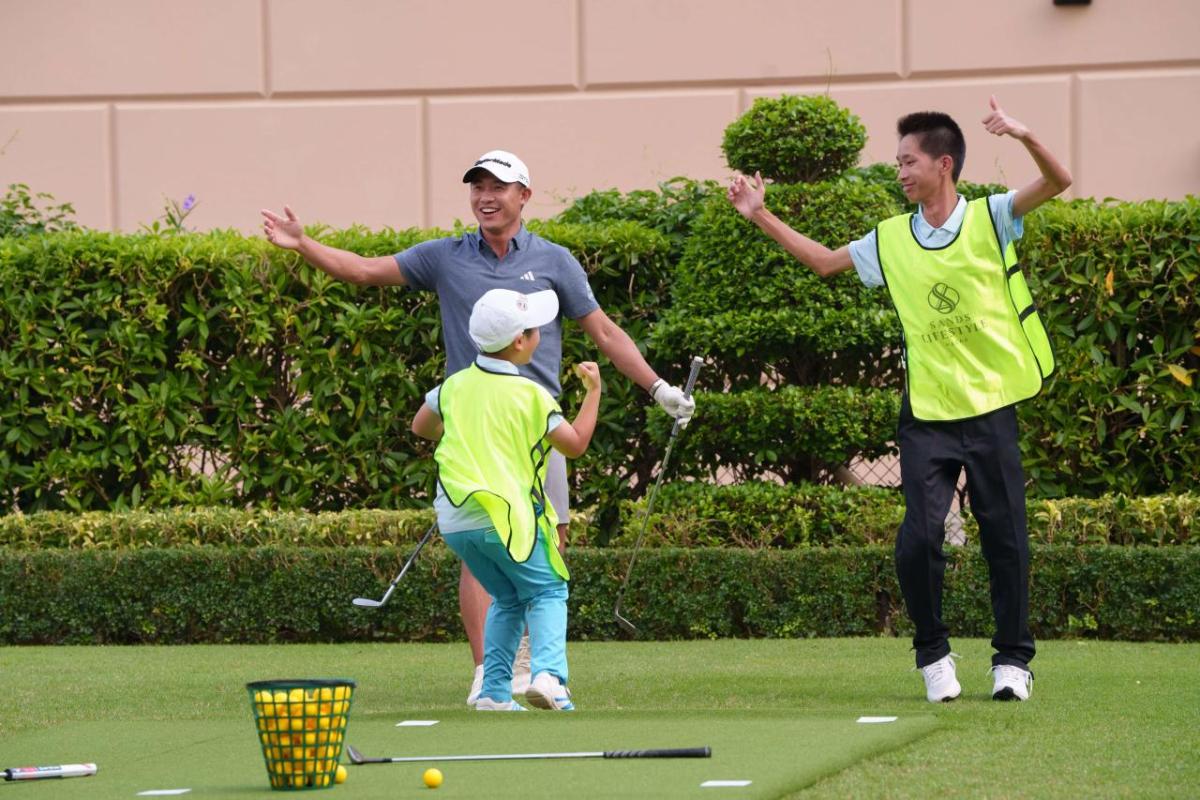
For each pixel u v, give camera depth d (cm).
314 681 878
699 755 928
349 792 855
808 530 1816
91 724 1176
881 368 1939
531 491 1192
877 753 960
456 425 1205
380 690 1385
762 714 1123
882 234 1291
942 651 1232
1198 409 1847
